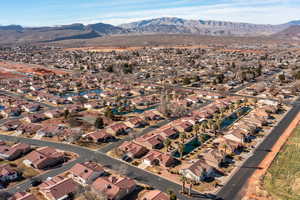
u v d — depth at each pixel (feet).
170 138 326.24
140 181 230.68
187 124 360.07
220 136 328.90
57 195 200.75
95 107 459.32
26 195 194.29
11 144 307.78
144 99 493.36
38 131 335.26
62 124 373.61
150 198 192.75
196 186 221.66
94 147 300.40
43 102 498.69
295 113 415.03
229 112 424.87
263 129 350.02
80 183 228.43
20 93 570.87
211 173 241.76
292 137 319.88
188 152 289.33
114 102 478.18
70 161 266.57
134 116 412.57
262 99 498.69
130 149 281.95
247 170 245.65
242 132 320.09
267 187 216.33
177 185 224.12
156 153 271.69
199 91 577.02
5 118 403.34
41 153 267.80
